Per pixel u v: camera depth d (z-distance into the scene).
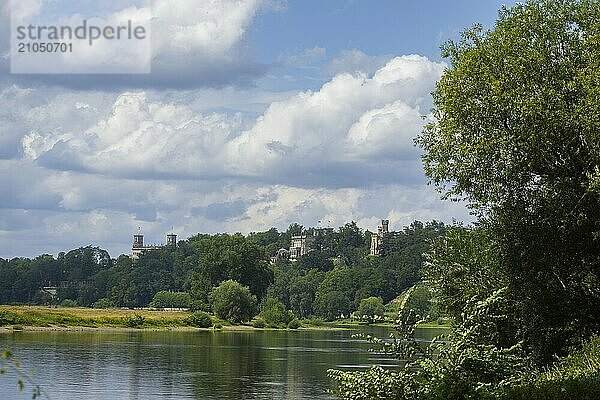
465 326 19.03
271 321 156.88
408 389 17.62
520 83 31.61
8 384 46.94
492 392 17.47
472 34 33.66
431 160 34.16
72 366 60.53
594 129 29.17
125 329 124.75
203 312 140.25
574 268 32.44
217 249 155.62
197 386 49.75
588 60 31.42
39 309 131.50
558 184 31.14
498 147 31.50
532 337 32.19
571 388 18.77
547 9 33.09
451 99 32.38
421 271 36.72
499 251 32.97
